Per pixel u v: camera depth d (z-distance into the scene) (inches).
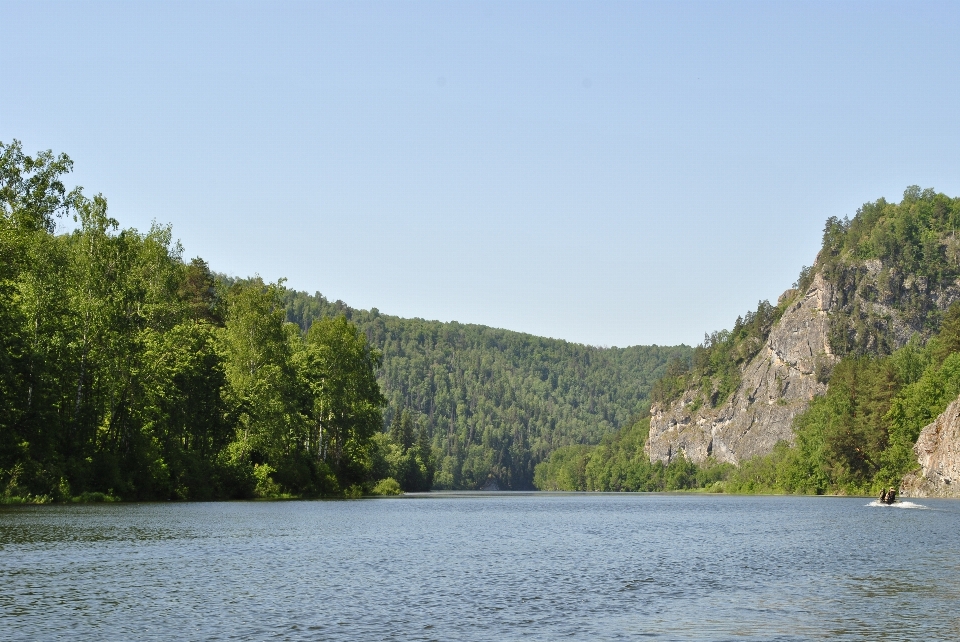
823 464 7298.2
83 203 3184.1
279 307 4175.7
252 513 2635.3
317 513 2810.0
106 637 886.4
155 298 3732.8
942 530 2426.2
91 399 3105.3
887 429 6515.8
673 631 965.2
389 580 1280.8
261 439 3922.2
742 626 994.1
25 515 2219.5
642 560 1617.9
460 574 1364.4
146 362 3230.8
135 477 3184.1
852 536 2214.6
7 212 2807.6
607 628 974.4
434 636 919.7
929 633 966.4
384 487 6063.0
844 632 968.9
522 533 2255.2
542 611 1063.6
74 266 3154.5
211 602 1072.2
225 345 4042.8
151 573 1282.0
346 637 906.7
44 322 2940.5
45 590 1119.6
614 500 6461.6
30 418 2755.9
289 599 1104.8
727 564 1562.5
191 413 3671.3
